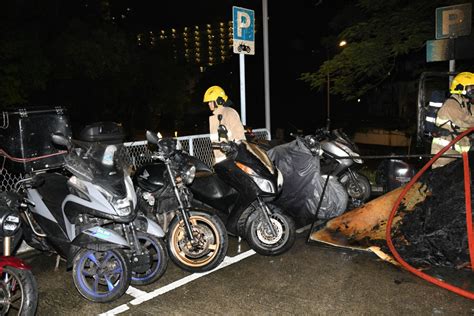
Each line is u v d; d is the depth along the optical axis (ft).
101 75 82.89
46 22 71.20
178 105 118.42
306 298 14.60
